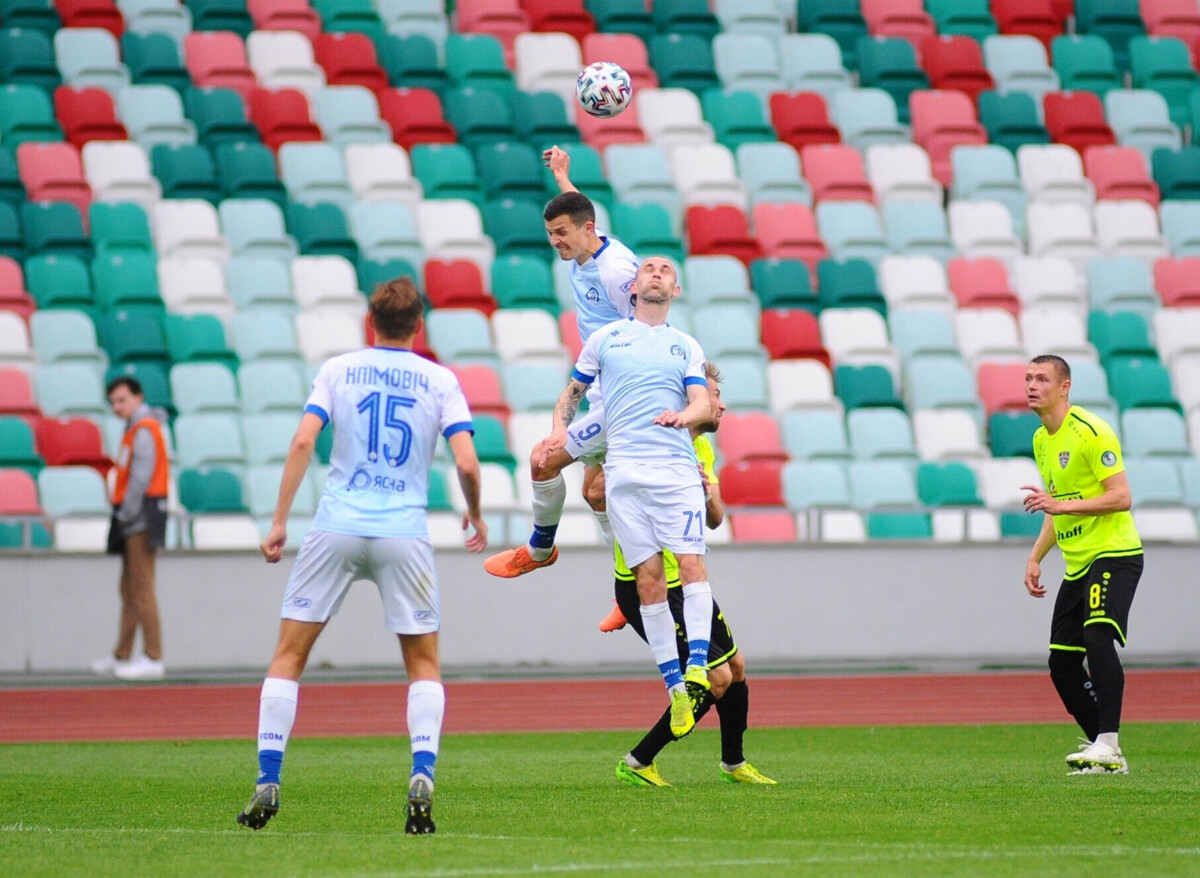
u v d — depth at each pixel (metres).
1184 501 64.94
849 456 63.66
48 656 53.00
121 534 50.78
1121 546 29.69
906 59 83.12
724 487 60.53
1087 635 29.66
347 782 28.97
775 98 79.50
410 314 21.28
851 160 76.81
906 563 58.94
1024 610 59.88
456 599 55.94
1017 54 84.75
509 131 76.31
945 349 68.69
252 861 18.12
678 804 24.61
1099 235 76.44
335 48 77.56
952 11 87.44
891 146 77.69
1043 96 83.19
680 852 19.00
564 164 31.81
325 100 74.62
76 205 66.44
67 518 54.31
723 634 27.28
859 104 80.06
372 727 42.03
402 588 20.78
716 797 25.62
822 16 85.75
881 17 86.25
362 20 80.31
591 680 52.69
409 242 69.19
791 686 51.38
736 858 18.44
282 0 78.75
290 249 67.94
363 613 55.69
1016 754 34.75
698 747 36.72
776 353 67.44
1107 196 78.94
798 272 70.56
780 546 57.84
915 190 76.50
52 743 38.22
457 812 23.69
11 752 35.88
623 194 73.69
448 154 73.56
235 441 59.44
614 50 80.25
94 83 72.94
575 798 25.67
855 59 85.19
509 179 74.12
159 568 53.75
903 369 68.38
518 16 81.75
